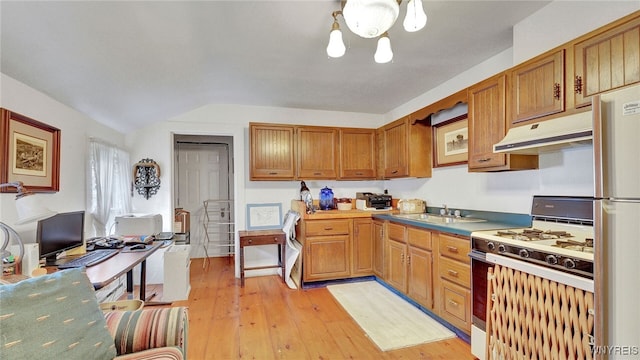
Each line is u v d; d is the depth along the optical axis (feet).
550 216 6.80
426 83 10.72
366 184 14.83
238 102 13.05
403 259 9.99
